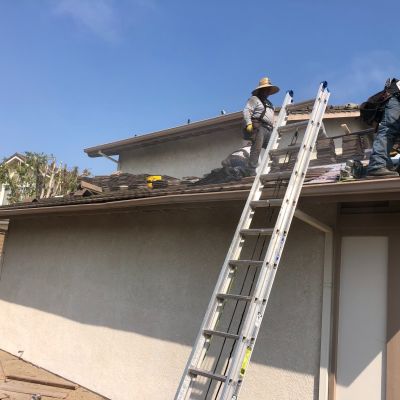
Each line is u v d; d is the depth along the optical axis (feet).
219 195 16.78
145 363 21.34
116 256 25.07
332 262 15.70
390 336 14.12
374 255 15.16
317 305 15.87
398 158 17.62
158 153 46.80
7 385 23.20
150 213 23.54
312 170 16.99
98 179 42.22
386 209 15.12
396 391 13.70
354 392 14.52
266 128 22.52
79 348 25.48
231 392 11.13
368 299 14.94
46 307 29.19
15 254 34.12
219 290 13.17
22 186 66.23
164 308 21.35
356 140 24.48
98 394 23.18
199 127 41.19
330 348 15.05
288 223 13.28
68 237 29.27
